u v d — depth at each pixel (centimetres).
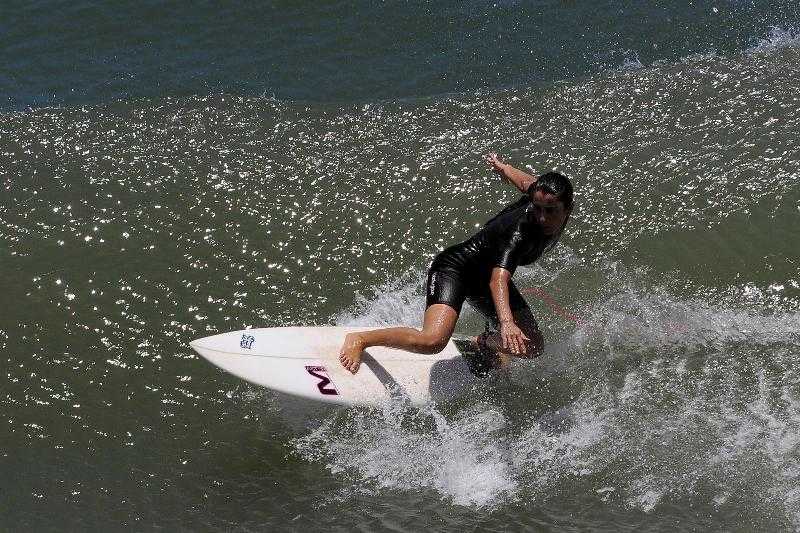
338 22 4803
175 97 4225
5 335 2825
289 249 3225
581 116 3981
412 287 3073
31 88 4322
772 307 2939
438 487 2367
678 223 3297
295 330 2645
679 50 4481
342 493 2355
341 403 2530
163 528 2253
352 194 3503
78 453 2452
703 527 2202
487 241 2469
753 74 4209
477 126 3947
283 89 4294
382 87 4303
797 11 4719
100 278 3069
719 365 2712
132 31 4762
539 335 2616
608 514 2261
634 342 2820
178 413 2581
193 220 3356
